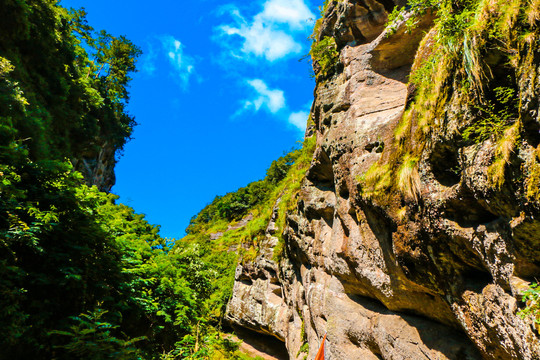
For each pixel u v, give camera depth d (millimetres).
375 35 13906
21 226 6480
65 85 20938
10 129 8156
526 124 4078
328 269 15102
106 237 8914
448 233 6098
